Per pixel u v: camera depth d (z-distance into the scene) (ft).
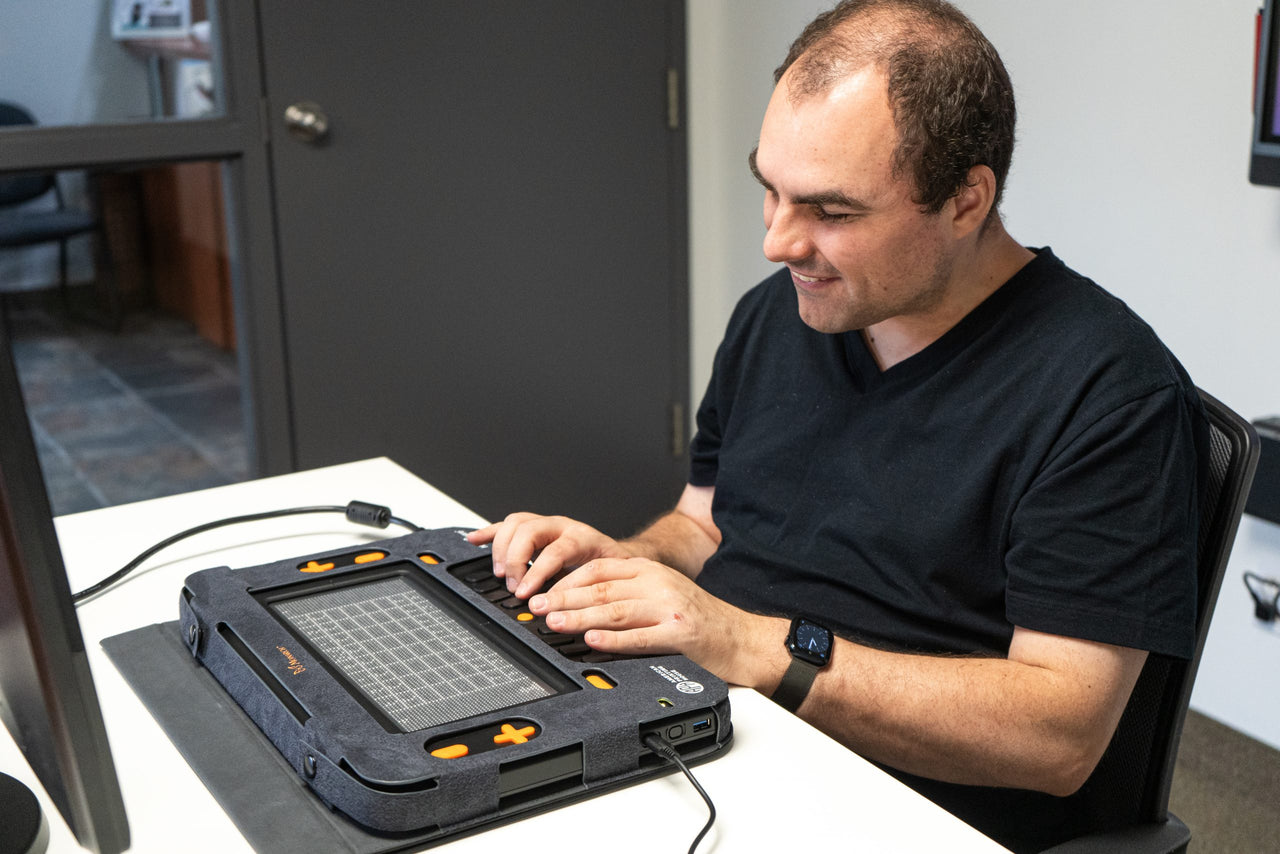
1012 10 7.48
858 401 3.87
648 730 2.68
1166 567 3.14
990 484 3.48
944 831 2.54
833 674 3.16
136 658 3.16
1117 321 3.43
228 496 4.45
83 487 9.46
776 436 4.09
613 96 9.04
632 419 9.86
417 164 8.36
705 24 9.32
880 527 3.67
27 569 2.05
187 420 10.54
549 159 8.89
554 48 8.70
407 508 4.32
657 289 9.68
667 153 9.41
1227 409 3.37
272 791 2.57
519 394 9.23
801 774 2.74
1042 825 3.52
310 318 8.23
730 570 4.09
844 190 3.23
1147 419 3.22
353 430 8.60
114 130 7.21
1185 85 6.62
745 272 9.66
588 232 9.21
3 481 2.00
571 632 3.02
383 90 8.11
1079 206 7.35
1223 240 6.61
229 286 9.28
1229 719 7.14
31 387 10.77
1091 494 3.22
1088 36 7.07
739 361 4.40
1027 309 3.58
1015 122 3.49
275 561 3.70
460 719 2.62
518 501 9.46
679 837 2.50
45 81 7.01
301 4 7.68
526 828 2.51
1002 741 3.14
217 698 2.95
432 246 8.57
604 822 2.54
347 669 2.84
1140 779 3.32
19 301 10.53
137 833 2.46
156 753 2.75
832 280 3.45
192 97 7.49
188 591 3.25
